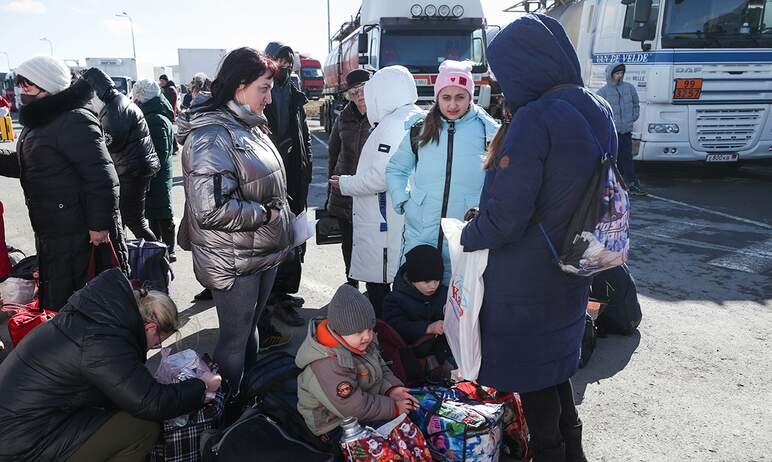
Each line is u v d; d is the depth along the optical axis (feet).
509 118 7.51
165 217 19.17
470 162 10.12
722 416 10.53
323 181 35.91
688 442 9.81
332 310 8.00
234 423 8.18
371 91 11.96
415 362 9.95
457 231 8.16
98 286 7.74
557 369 7.54
